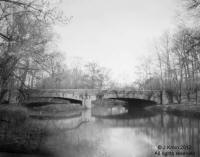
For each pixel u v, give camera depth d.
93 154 13.57
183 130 21.97
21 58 16.81
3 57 15.91
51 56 19.38
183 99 50.34
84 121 31.42
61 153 12.85
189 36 20.06
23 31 16.30
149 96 51.94
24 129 17.70
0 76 18.73
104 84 89.06
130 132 22.19
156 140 17.88
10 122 20.67
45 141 15.12
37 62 18.17
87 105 53.28
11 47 14.59
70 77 81.06
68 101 58.78
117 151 14.43
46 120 28.48
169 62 48.66
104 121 32.12
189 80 46.12
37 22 14.93
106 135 20.31
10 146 12.98
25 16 14.84
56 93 50.06
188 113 34.00
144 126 26.28
